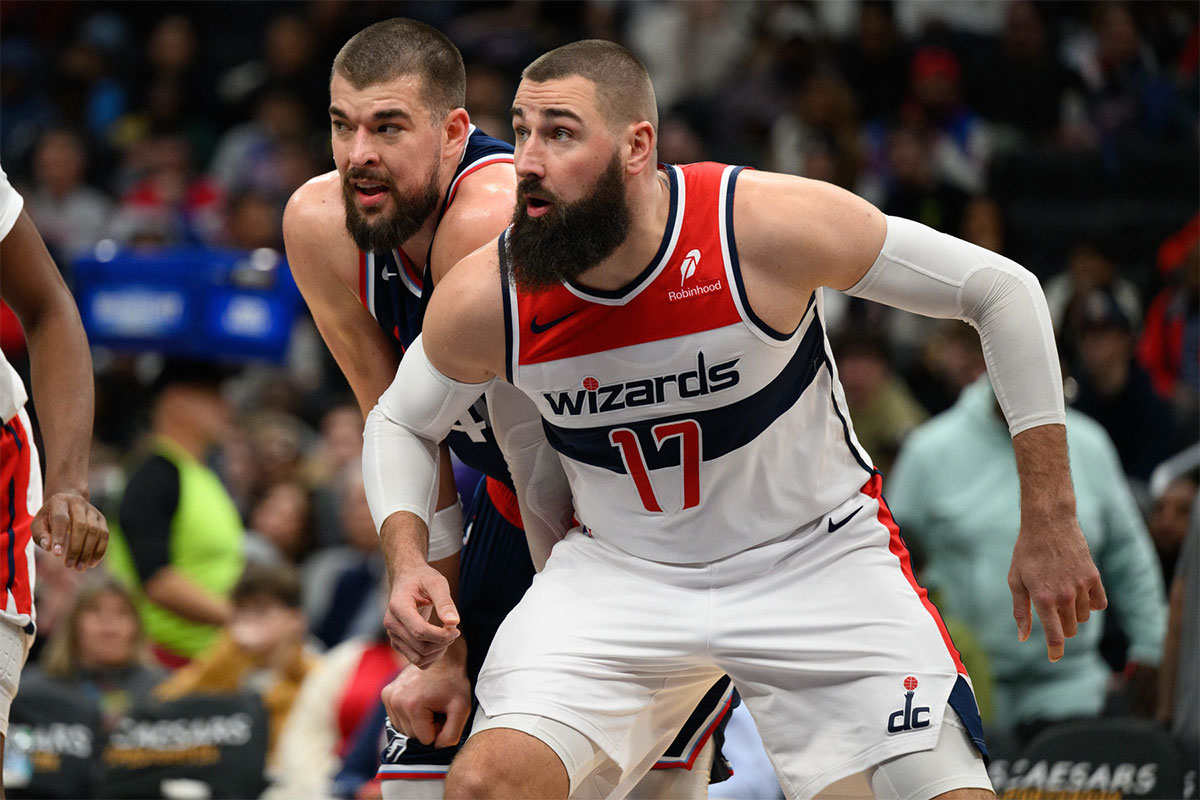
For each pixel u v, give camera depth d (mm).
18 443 6770
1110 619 12273
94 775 11219
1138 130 22250
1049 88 22453
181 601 13297
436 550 7324
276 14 27734
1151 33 23625
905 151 19922
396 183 6691
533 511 7293
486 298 6316
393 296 7199
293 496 15164
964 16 24531
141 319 14594
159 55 26000
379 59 6664
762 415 6379
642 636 6621
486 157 6965
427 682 7414
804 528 6711
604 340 6254
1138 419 15094
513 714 6477
